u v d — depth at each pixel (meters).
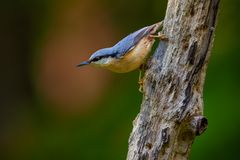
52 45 17.33
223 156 12.45
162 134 7.39
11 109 17.36
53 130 15.87
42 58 17.45
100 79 16.66
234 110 12.78
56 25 17.23
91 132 14.71
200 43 7.29
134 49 7.72
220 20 14.15
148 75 7.48
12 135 16.83
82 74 16.91
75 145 14.70
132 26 16.06
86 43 17.02
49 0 17.08
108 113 14.78
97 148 14.26
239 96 13.02
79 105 16.83
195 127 7.34
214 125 12.67
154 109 7.43
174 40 7.33
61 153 14.88
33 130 16.67
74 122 15.67
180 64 7.32
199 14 7.23
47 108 17.11
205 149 12.52
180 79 7.33
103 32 16.73
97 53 8.29
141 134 7.53
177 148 7.53
